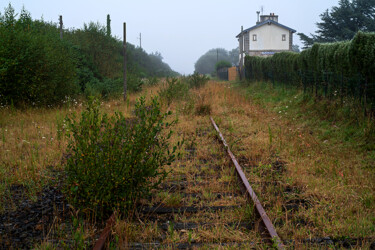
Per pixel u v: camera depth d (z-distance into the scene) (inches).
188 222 162.6
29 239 145.9
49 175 229.6
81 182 171.0
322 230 155.9
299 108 495.8
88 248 138.7
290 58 697.0
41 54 525.3
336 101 422.3
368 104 350.6
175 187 211.5
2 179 218.7
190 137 349.1
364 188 204.2
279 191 202.7
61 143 301.0
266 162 261.7
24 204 183.2
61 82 587.8
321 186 207.9
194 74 927.7
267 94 725.9
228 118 448.5
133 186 178.5
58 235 148.9
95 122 182.5
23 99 514.0
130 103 629.6
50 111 495.5
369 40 359.6
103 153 173.9
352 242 143.3
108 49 912.9
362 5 1776.6
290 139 325.7
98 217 167.0
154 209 177.3
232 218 165.5
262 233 146.1
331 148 301.9
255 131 374.0
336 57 436.5
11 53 493.4
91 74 796.0
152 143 186.5
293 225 158.6
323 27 1809.8
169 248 135.6
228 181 219.8
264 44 1886.1
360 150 287.9
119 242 136.9
